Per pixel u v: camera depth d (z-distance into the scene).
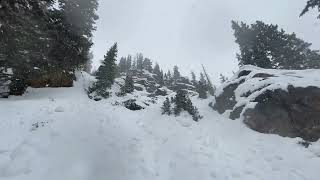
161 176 9.58
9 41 16.23
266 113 14.12
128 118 16.56
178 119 16.81
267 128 13.70
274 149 11.80
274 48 29.73
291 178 9.51
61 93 21.91
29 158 9.34
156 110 19.53
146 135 13.66
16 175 8.33
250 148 12.16
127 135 13.11
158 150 11.78
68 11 25.28
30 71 19.84
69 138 11.40
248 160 11.01
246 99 16.05
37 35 18.42
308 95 13.80
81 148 10.72
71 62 24.72
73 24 24.75
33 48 19.25
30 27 17.02
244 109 15.20
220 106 19.41
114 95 24.03
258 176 9.70
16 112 14.17
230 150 11.99
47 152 9.94
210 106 21.06
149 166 10.20
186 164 10.50
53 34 21.72
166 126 15.40
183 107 18.67
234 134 14.05
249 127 14.38
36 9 16.00
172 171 9.99
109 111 17.67
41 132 11.58
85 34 26.66
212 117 18.08
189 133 14.27
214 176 9.71
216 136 13.92
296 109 13.62
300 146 11.99
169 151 11.70
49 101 17.86
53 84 23.53
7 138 10.55
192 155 11.27
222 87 20.36
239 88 18.12
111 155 10.62
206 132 14.62
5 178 8.10
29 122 12.72
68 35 24.28
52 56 22.78
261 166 10.50
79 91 23.70
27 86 21.33
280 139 12.75
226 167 10.34
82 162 9.73
